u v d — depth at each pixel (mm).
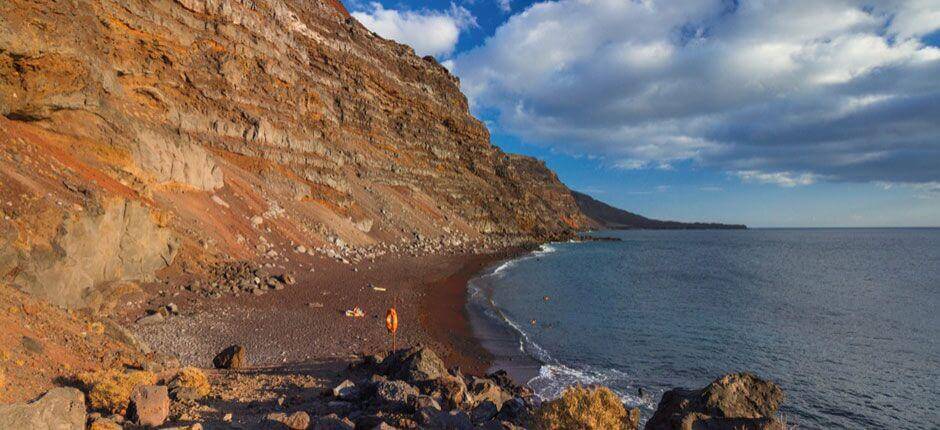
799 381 19719
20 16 23391
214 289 25453
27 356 9734
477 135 120375
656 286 47031
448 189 98500
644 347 24203
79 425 7395
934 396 18234
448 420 9469
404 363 14195
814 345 25219
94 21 33000
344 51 87250
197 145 37344
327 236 47469
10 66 22516
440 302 32781
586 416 8609
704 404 10094
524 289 43094
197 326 20094
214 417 9633
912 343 25766
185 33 43875
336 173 62156
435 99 112188
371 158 80875
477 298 36031
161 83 40812
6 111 22141
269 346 19016
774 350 24156
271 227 40719
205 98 45406
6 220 14484
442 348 22109
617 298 39219
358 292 32031
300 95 62688
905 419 16281
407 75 106750
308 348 19297
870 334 27828
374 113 88812
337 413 10586
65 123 25125
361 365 16266
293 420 8727
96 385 9273
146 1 39969
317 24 84438
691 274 58781
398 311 28312
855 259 88000
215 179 38906
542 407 9195
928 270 66688
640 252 102500
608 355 22641
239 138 48125
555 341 25031
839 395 18312
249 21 52688
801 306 36906
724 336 26844
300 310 25203
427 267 49938
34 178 17953
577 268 63406
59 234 16594
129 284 21500
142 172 29984
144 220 23625
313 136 62375
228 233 34969
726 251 112000
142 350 14312
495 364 20703
